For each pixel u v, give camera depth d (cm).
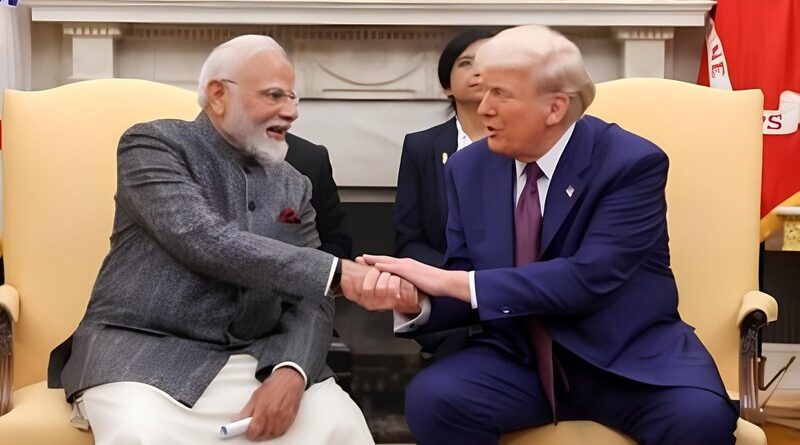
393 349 496
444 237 357
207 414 250
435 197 360
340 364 355
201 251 252
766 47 427
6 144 304
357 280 256
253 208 270
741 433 264
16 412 261
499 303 255
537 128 261
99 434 242
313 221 286
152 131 264
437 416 255
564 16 435
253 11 431
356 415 262
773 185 423
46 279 299
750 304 286
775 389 440
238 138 268
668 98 314
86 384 250
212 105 268
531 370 265
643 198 263
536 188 271
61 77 450
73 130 306
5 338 272
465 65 357
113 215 303
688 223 305
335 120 449
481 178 280
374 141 450
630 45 443
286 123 269
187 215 253
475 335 277
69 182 303
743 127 310
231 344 264
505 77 259
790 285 478
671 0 432
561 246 267
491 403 256
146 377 249
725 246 304
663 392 253
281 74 267
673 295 272
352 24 436
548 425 264
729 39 431
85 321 264
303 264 253
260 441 249
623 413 259
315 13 431
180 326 261
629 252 259
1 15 421
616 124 286
